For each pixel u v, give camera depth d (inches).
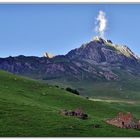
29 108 2333.9
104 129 2053.4
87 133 1932.8
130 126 2197.3
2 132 1806.1
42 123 2017.7
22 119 2049.7
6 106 2284.7
